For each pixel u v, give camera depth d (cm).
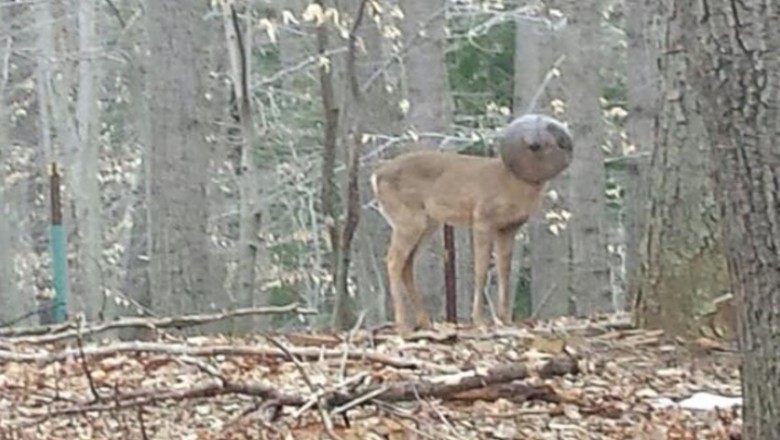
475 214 1125
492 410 877
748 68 670
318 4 1564
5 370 958
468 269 1891
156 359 974
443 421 852
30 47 2575
